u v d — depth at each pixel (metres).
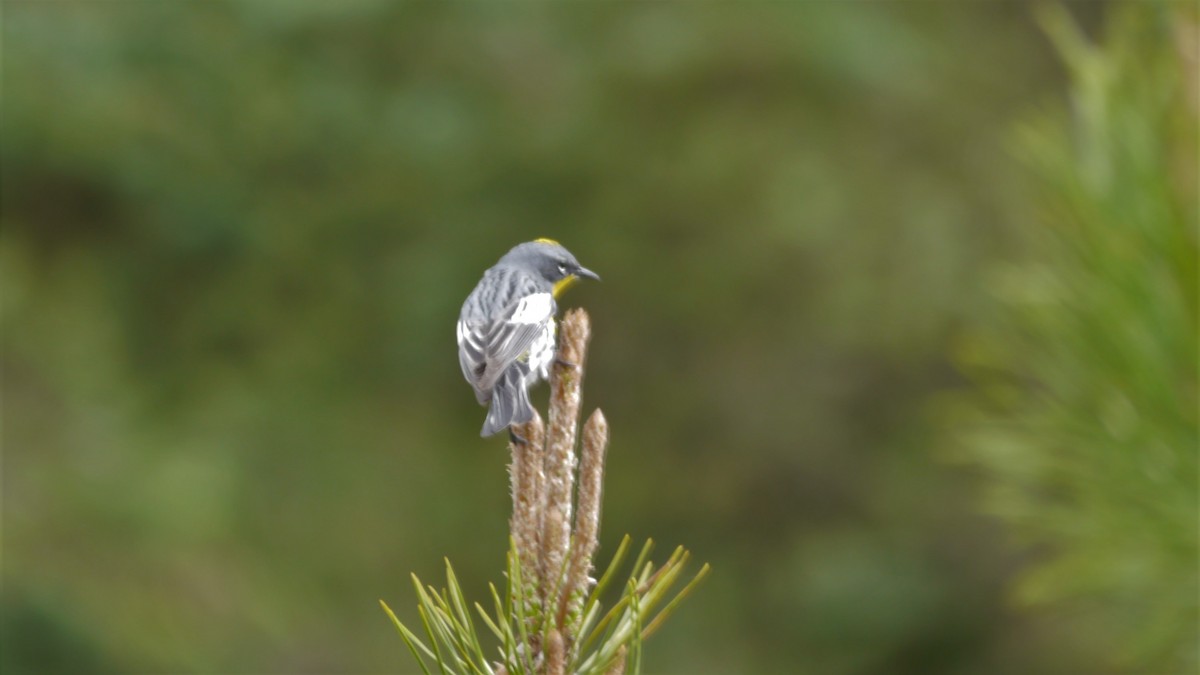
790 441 16.73
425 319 14.74
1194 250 4.68
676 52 15.05
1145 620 5.05
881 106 16.06
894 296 15.76
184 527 13.59
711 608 16.31
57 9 13.95
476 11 15.01
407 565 14.75
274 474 14.48
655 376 16.62
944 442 15.89
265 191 14.60
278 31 14.57
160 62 14.19
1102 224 4.76
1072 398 4.89
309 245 14.70
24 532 12.89
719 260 15.55
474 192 15.08
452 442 15.39
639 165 15.33
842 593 16.27
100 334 14.24
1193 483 4.75
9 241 13.80
